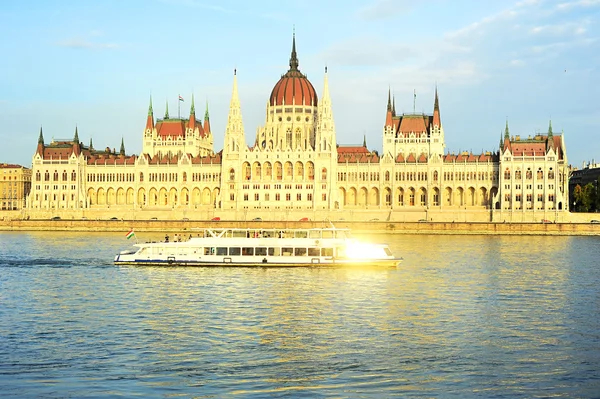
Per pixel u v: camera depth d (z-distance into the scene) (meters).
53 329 77.75
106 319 82.88
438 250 170.50
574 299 96.94
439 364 65.81
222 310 88.25
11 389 58.59
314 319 83.25
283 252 130.00
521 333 76.94
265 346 71.31
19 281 112.06
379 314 86.19
